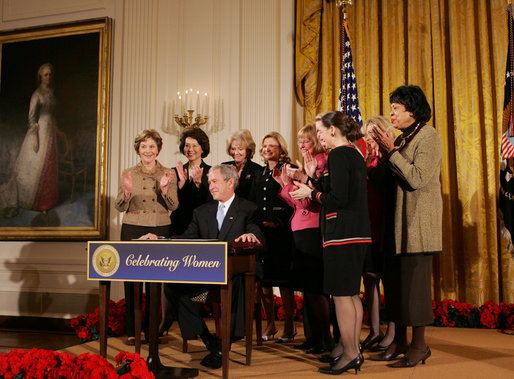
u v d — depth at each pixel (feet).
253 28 20.01
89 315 14.60
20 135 21.50
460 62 17.34
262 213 12.60
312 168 11.41
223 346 8.65
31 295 20.27
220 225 11.17
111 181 20.36
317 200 9.34
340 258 8.97
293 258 11.16
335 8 19.03
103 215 20.03
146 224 13.19
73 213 20.52
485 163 16.97
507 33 16.90
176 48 20.65
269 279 12.02
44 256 20.56
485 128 16.92
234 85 19.88
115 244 9.31
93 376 6.64
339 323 9.18
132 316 13.01
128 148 20.20
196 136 14.39
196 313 10.04
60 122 21.13
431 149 9.93
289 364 10.08
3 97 21.86
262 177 13.03
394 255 9.98
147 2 20.97
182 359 10.80
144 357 11.02
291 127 19.25
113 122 20.75
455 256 17.03
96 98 20.79
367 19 18.61
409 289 9.77
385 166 10.64
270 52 19.71
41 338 17.11
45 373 6.92
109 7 21.50
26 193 21.13
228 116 19.76
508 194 15.48
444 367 9.64
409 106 10.28
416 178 9.66
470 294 16.40
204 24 20.54
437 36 17.65
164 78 20.53
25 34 21.84
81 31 21.24
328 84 18.74
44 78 21.49
